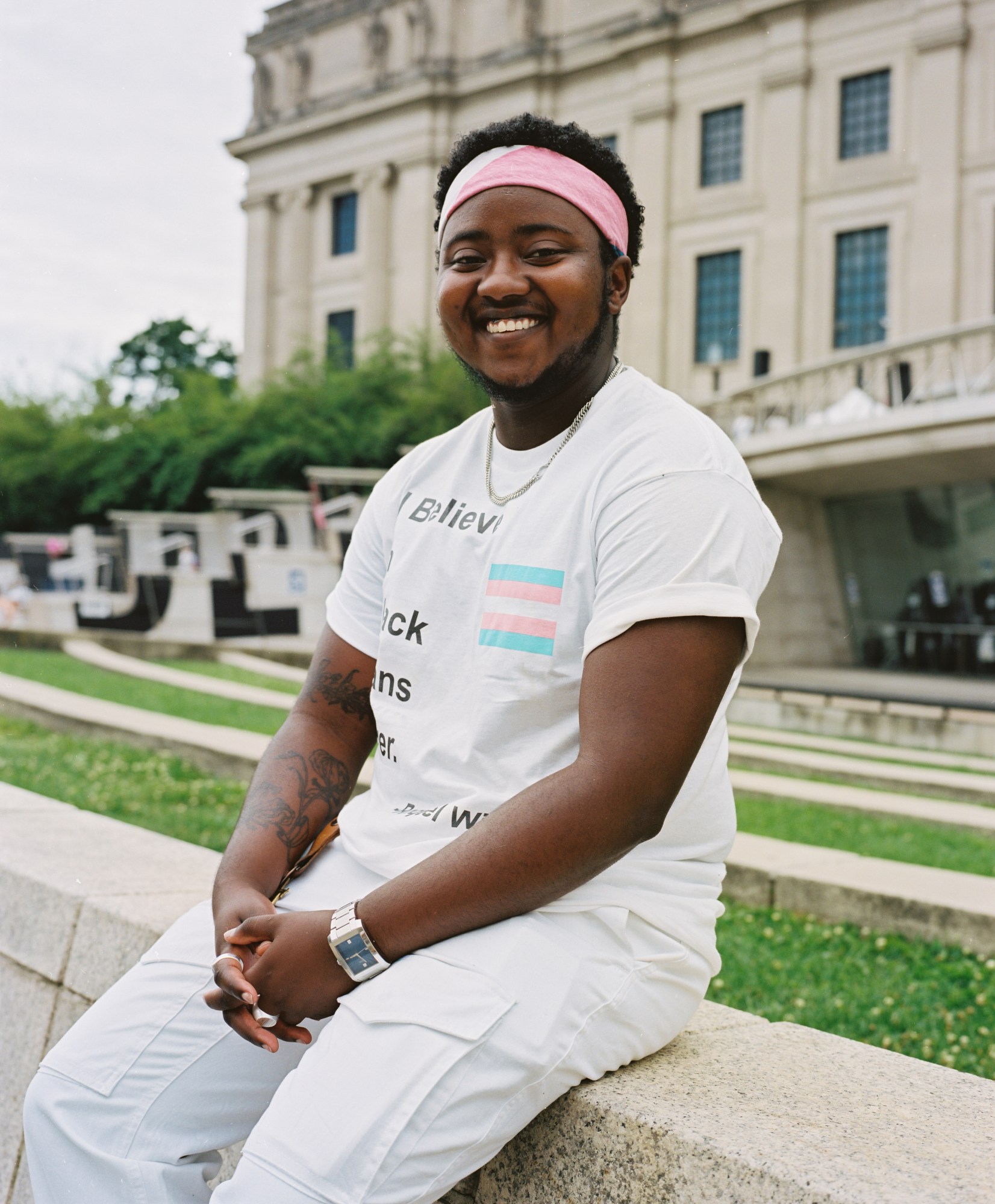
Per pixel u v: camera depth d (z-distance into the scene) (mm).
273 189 40906
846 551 25094
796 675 21656
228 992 1394
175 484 30953
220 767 6895
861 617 24969
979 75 27922
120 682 11703
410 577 1620
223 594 20578
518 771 1446
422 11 36500
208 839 4973
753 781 7727
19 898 2625
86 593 24203
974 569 23094
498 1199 1492
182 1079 1533
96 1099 1526
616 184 1651
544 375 1548
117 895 2475
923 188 28484
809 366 22297
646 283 32500
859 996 3514
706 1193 1274
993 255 27688
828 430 20844
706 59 31750
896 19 28859
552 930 1372
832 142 29906
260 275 41000
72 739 7945
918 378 27844
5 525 34281
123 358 54062
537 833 1296
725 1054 1621
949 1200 1158
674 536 1350
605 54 33000
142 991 1587
